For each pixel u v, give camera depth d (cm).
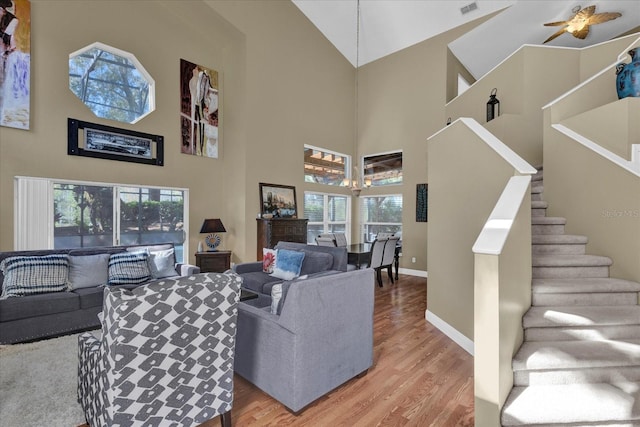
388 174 751
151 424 150
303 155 683
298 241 610
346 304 229
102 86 466
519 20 564
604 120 307
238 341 238
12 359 263
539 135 458
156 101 514
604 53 443
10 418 190
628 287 242
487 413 170
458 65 702
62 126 418
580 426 168
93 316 331
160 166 517
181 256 552
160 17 520
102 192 464
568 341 217
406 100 715
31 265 318
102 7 457
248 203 574
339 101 772
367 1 633
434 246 373
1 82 369
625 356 195
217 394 172
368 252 513
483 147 279
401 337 332
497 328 166
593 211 292
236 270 428
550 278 268
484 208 276
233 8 550
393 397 221
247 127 574
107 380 142
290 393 199
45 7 404
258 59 593
